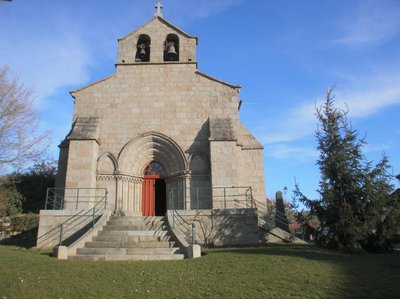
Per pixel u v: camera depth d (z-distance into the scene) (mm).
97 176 19500
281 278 8812
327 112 14383
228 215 16125
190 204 19266
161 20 22969
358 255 12328
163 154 20578
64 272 9734
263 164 20391
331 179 13633
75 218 16141
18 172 26812
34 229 20609
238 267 9930
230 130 19812
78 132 19438
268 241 16938
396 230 12891
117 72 21688
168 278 9180
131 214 19297
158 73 21703
